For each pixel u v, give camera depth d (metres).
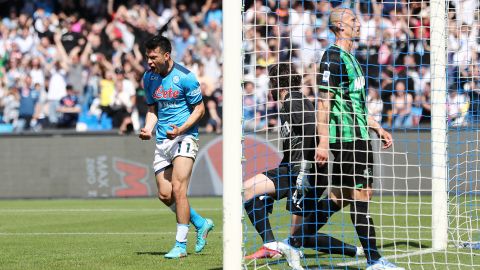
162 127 18.14
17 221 29.28
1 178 41.56
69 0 51.78
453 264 16.69
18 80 48.94
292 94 16.73
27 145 41.66
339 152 15.45
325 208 16.25
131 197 41.06
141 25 50.06
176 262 16.92
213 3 50.97
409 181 38.28
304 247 16.41
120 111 46.34
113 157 41.16
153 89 18.02
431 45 19.44
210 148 40.78
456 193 22.78
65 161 41.41
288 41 45.44
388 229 24.70
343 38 15.46
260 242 20.55
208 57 48.06
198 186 40.75
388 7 41.00
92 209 34.47
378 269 15.30
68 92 47.34
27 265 16.66
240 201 13.88
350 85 15.35
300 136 15.95
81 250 19.72
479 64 24.55
